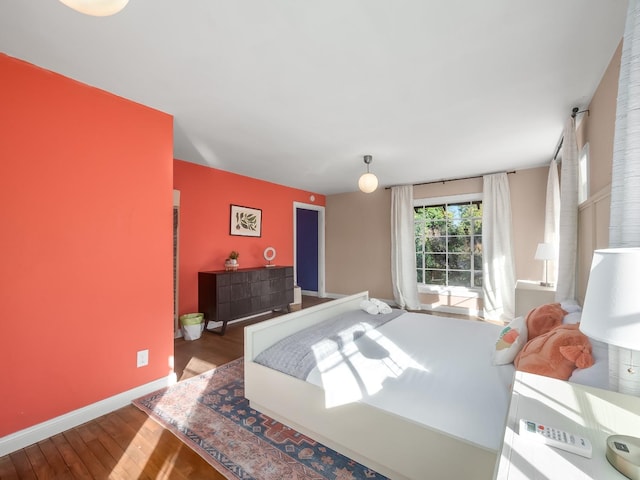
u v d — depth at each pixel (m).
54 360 1.86
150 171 2.36
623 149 1.11
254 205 4.98
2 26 1.48
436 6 1.38
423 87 2.11
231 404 2.17
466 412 1.34
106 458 1.64
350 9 1.40
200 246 4.15
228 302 4.00
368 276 6.01
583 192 2.64
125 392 2.18
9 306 1.71
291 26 1.51
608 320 0.78
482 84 2.07
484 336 2.34
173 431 1.86
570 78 2.00
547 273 3.96
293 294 5.13
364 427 1.49
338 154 3.65
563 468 0.72
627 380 1.07
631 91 1.05
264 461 1.61
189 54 1.73
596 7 1.39
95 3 0.88
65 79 1.93
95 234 2.05
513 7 1.39
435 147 3.40
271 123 2.72
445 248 5.21
